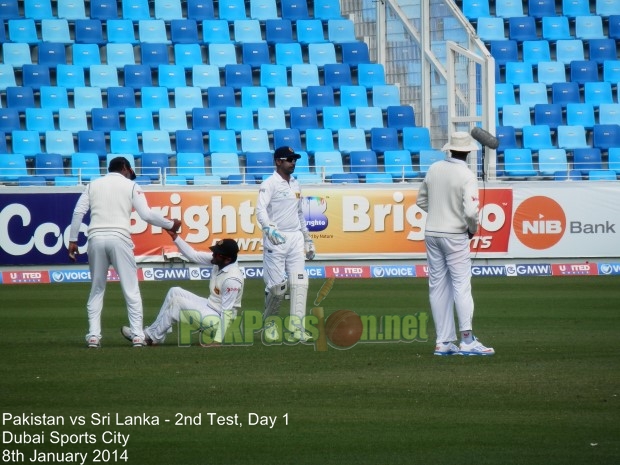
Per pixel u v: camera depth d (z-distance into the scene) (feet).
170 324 144.05
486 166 308.60
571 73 377.09
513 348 141.90
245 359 130.93
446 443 88.53
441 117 351.05
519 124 361.30
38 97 355.36
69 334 160.45
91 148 335.26
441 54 349.00
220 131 341.82
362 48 380.58
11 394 108.06
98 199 140.67
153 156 332.80
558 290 238.27
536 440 89.45
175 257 274.57
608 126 357.00
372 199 283.18
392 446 87.56
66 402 104.17
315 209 281.13
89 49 368.07
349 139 347.97
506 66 374.43
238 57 380.78
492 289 241.76
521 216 286.46
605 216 288.51
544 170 329.72
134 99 352.08
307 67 370.73
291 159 152.97
